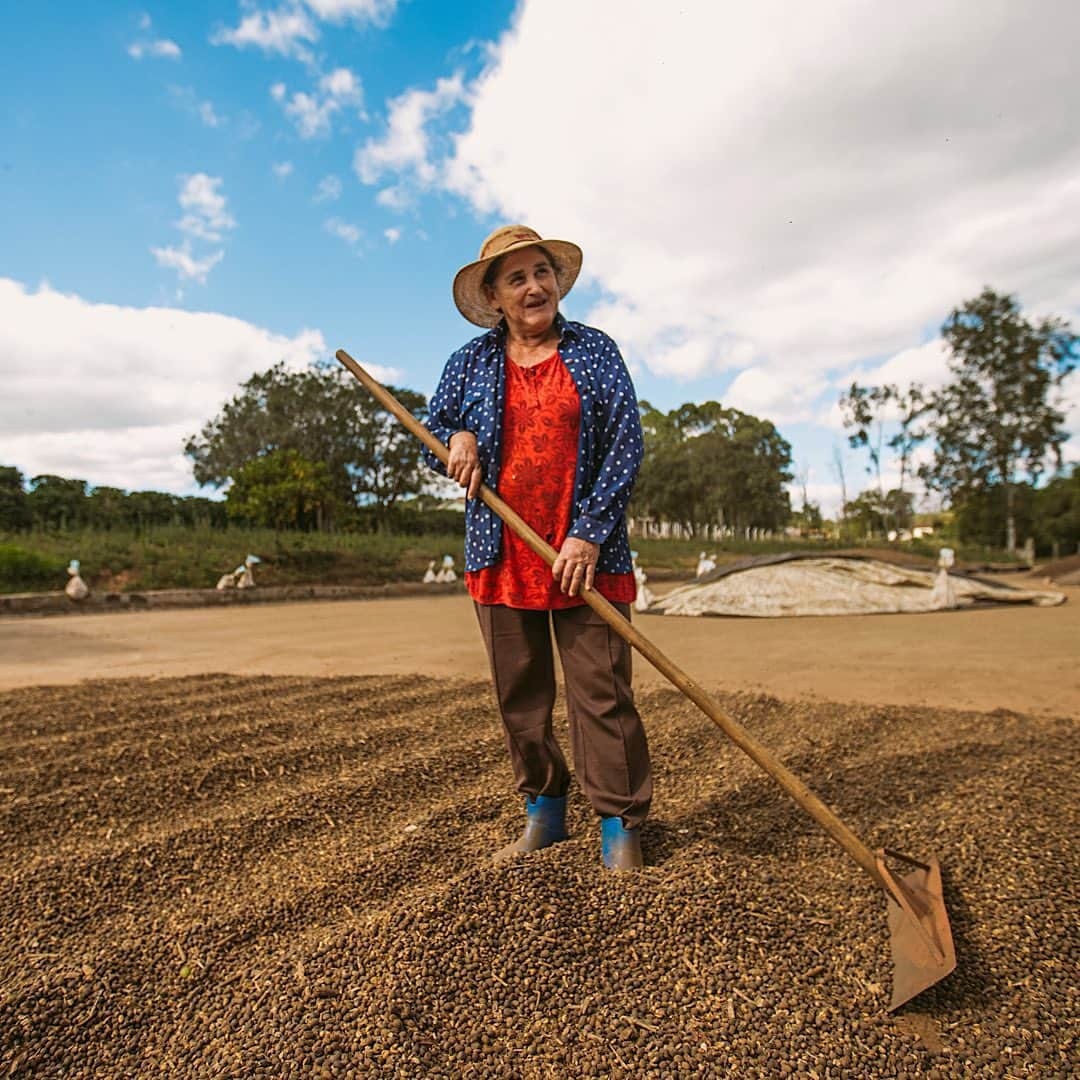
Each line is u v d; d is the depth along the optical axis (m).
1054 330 35.88
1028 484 37.66
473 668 5.38
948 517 58.16
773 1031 1.33
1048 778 2.56
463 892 1.65
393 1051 1.26
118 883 1.99
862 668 5.13
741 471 48.25
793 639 6.91
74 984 1.51
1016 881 1.82
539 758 2.00
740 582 9.87
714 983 1.44
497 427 1.93
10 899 1.90
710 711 1.67
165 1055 1.32
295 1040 1.29
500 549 1.94
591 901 1.65
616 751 1.87
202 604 12.80
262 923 1.76
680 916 1.60
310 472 21.77
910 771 2.74
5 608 10.82
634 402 1.95
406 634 7.86
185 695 4.34
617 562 1.92
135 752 3.04
